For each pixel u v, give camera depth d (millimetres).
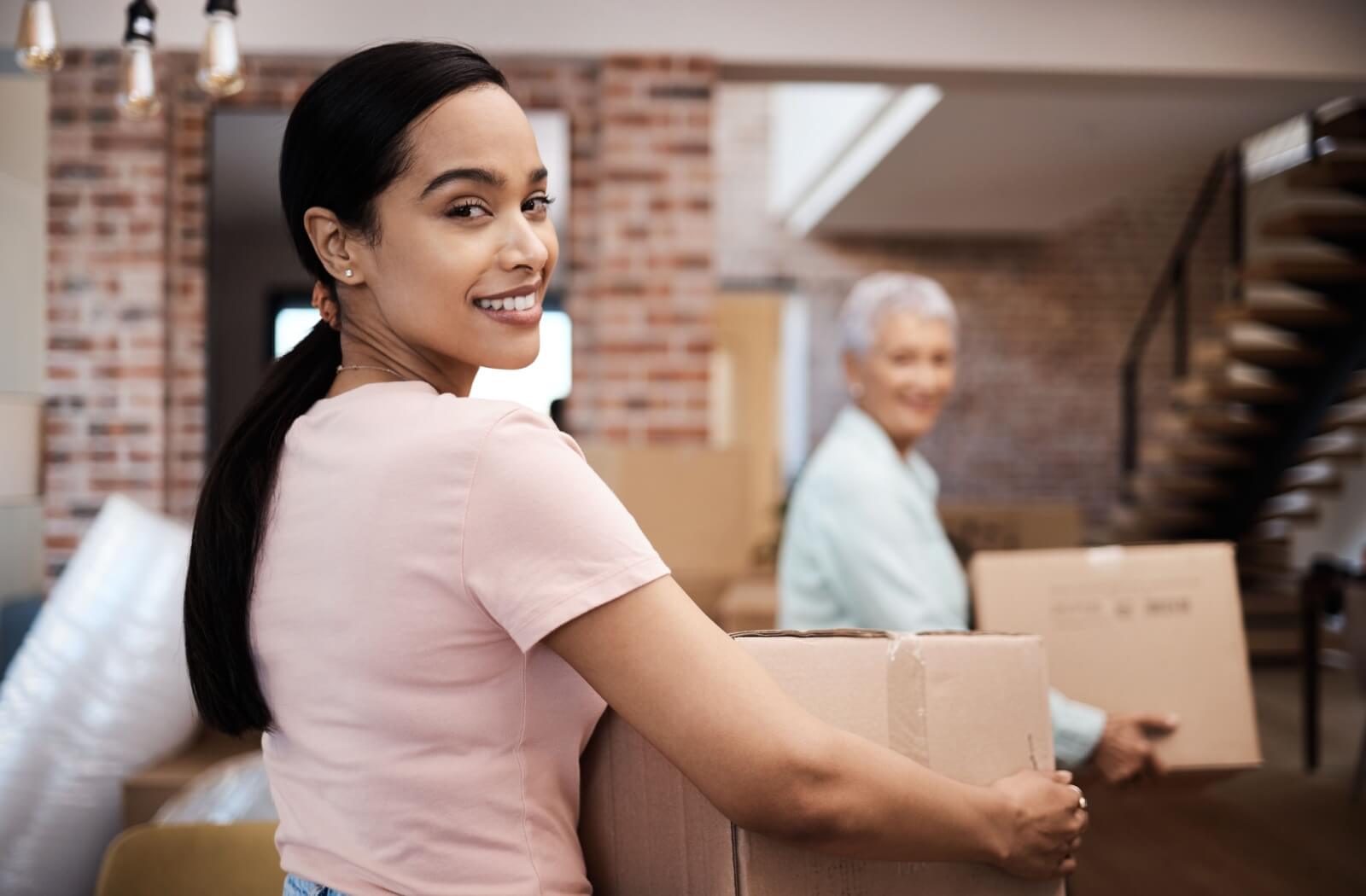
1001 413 10062
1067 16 4254
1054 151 6699
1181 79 4422
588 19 4113
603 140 4125
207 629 889
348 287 922
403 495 809
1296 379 7375
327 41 4027
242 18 4008
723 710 770
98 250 4062
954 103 5742
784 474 9922
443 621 802
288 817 870
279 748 892
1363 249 6883
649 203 4133
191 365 4211
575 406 4258
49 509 4051
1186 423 7605
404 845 814
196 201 4215
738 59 4152
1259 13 4332
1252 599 6574
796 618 1921
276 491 890
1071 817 953
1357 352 6973
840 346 2053
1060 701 1612
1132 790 1708
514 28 4090
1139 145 6531
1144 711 1684
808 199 9312
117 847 1433
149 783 2662
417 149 855
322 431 885
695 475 3598
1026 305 10039
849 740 805
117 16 4035
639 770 922
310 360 958
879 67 4246
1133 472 8641
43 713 2652
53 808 2592
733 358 7828
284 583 859
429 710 813
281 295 4215
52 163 4055
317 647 841
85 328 4062
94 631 2754
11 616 3727
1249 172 9516
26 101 4312
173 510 4195
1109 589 1716
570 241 4258
